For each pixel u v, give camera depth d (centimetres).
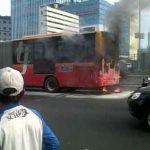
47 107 1480
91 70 1975
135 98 996
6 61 2311
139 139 886
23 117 262
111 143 848
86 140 878
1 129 255
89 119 1171
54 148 269
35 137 260
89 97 1845
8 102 267
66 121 1141
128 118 1180
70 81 2041
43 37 2141
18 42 2256
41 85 2155
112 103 1579
